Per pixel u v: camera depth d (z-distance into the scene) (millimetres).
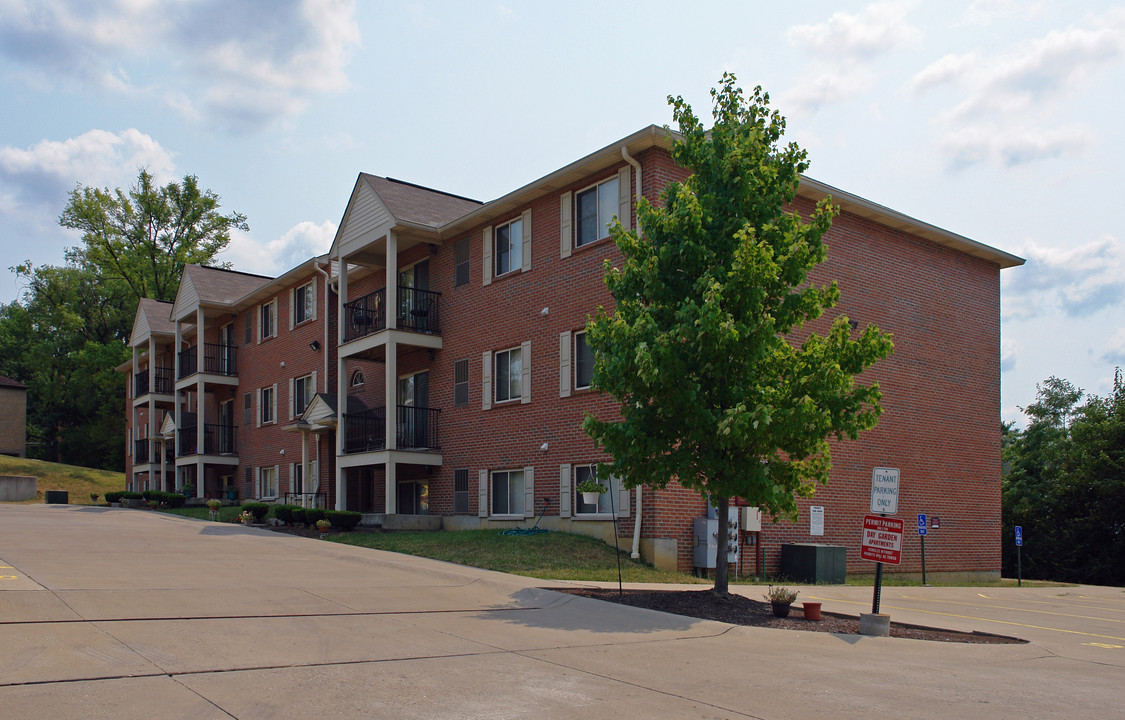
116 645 7961
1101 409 37500
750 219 13484
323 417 27047
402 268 26547
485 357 22828
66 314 62969
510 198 21797
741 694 7418
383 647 8711
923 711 7035
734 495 12828
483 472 22484
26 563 12906
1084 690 8242
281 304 33531
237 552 16594
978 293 25938
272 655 8008
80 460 67375
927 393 23922
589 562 17031
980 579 24844
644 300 13883
